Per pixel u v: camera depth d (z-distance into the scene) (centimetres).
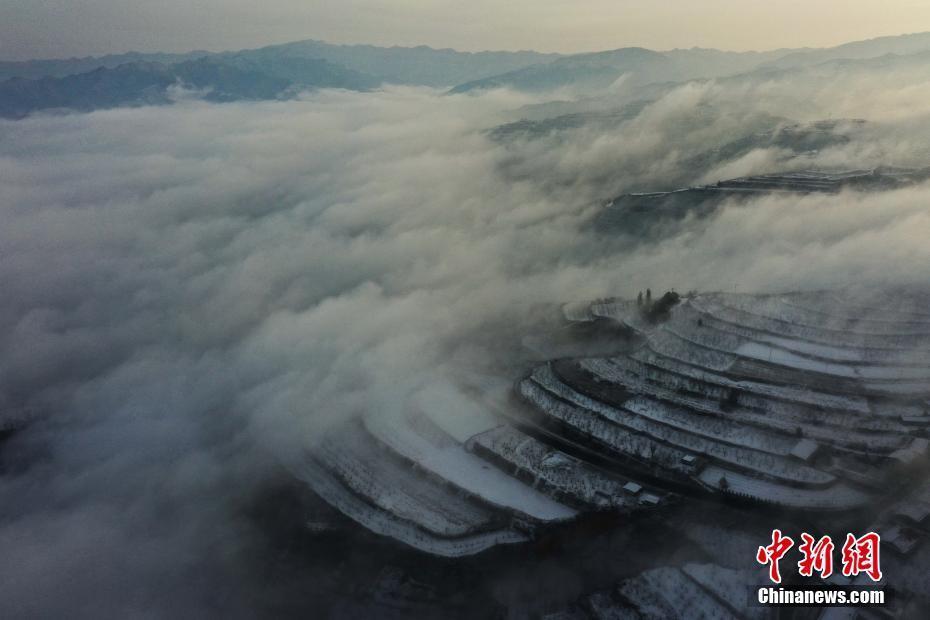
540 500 15325
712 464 15575
